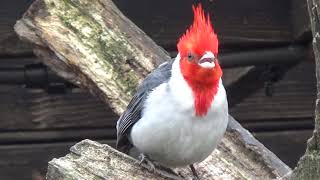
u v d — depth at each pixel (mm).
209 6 10469
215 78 7953
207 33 8023
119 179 7664
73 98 10734
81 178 7414
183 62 8031
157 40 10461
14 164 10758
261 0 10492
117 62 9250
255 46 10539
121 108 9117
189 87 7961
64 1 9289
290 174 6945
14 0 10336
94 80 9148
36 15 9180
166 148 8125
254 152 9008
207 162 8859
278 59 10508
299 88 10898
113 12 9484
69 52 9148
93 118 10789
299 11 10203
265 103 10922
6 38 10328
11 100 10602
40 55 9297
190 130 7992
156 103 8039
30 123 10664
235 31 10477
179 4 10469
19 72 10406
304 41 10445
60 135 10789
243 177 8797
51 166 7484
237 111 10945
